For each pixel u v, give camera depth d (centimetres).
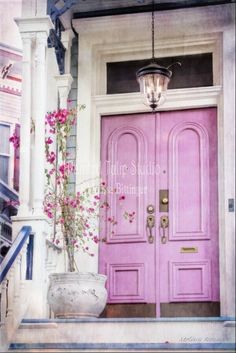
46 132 543
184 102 570
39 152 511
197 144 568
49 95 560
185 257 549
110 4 584
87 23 584
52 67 562
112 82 584
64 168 534
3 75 584
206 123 569
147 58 580
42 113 516
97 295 482
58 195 533
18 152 571
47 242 506
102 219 562
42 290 487
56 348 429
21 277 482
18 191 563
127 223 561
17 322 458
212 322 435
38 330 452
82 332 445
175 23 575
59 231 534
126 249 556
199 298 539
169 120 575
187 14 573
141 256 554
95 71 584
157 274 549
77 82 579
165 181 565
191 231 553
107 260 556
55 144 544
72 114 552
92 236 550
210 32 569
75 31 585
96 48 585
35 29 522
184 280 545
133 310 544
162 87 541
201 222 553
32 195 512
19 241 477
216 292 538
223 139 555
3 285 459
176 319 439
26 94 521
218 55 568
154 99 545
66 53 579
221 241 542
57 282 485
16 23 536
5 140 573
